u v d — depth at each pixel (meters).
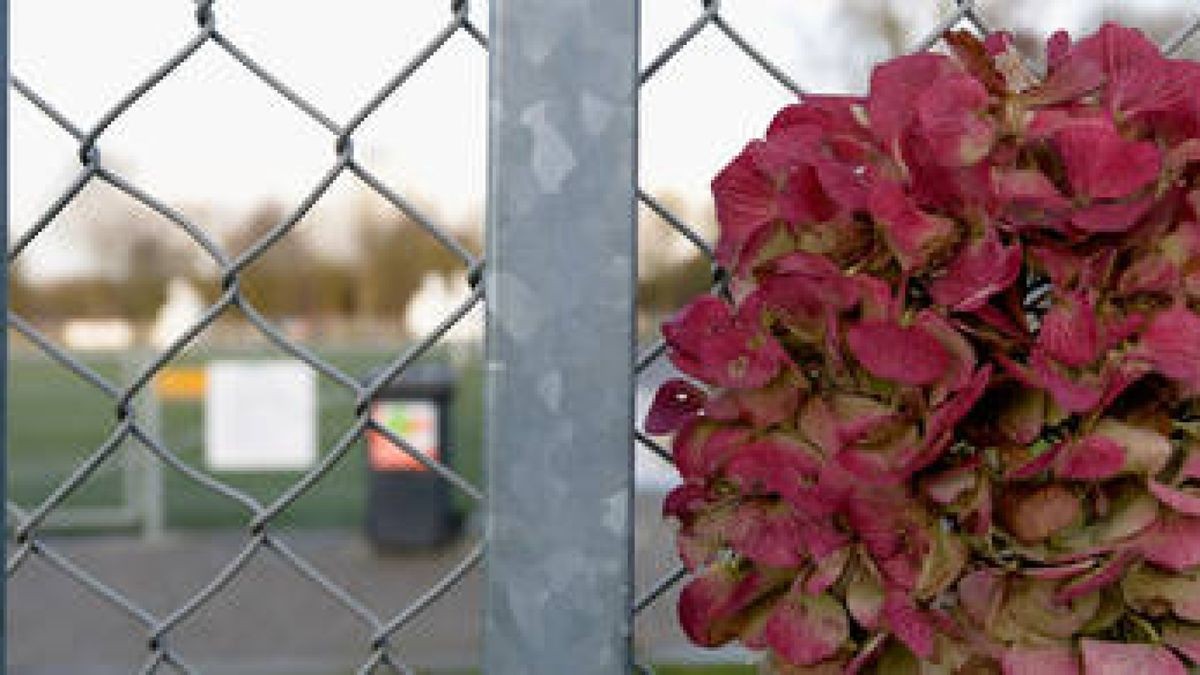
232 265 1.25
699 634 1.24
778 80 1.34
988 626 1.09
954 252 1.10
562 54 1.18
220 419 9.94
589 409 1.21
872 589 1.12
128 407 1.26
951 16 1.39
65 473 14.43
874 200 1.10
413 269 35.16
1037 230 1.10
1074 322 1.06
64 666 6.65
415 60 1.24
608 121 1.19
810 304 1.13
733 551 1.22
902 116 1.17
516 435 1.21
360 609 1.31
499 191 1.19
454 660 6.34
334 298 35.56
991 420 1.10
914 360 1.07
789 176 1.16
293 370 10.02
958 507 1.09
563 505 1.21
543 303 1.20
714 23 1.32
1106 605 1.10
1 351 1.03
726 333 1.16
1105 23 1.21
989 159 1.10
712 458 1.17
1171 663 1.08
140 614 1.28
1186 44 1.50
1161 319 1.07
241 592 8.20
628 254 1.20
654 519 6.09
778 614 1.17
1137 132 1.13
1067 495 1.07
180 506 12.30
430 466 1.30
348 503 12.52
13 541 1.29
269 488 13.24
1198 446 1.10
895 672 1.15
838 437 1.07
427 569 9.18
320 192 1.25
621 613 1.22
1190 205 1.10
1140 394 1.10
